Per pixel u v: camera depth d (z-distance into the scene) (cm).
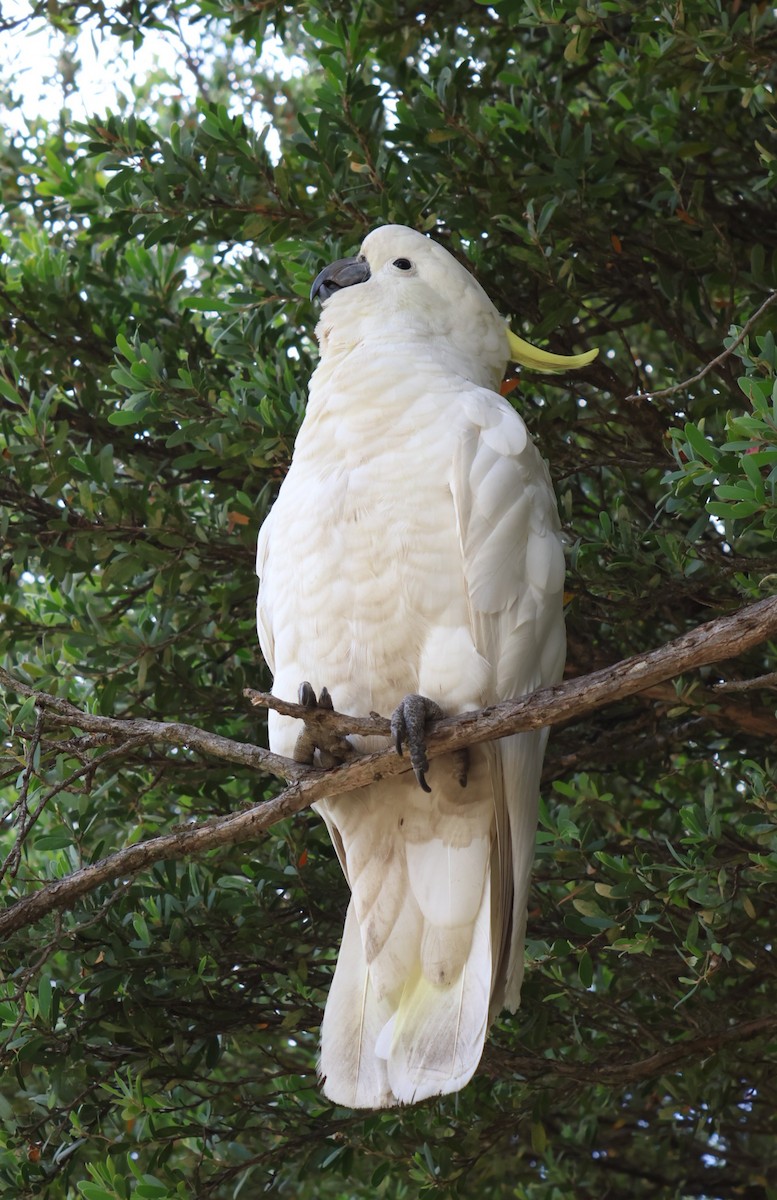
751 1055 540
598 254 571
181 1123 497
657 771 605
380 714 410
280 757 374
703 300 617
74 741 375
